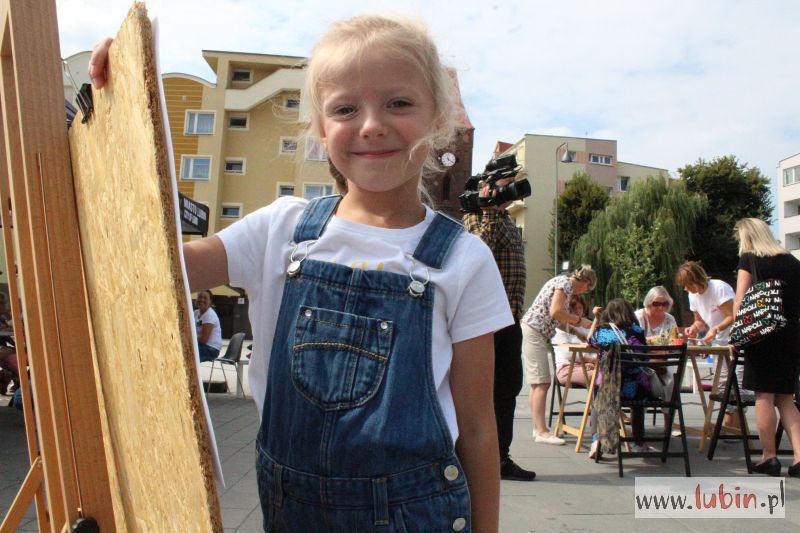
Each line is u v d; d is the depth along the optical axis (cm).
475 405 132
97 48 103
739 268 477
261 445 129
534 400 576
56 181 113
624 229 3719
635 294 3506
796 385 464
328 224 135
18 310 161
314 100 141
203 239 134
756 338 453
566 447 554
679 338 571
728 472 467
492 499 132
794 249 6781
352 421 118
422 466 118
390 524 115
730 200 4100
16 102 118
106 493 116
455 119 147
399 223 136
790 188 6744
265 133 3475
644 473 460
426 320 126
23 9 106
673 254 3556
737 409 530
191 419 74
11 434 568
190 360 75
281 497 122
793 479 446
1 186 153
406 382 120
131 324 96
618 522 346
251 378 135
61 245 113
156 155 76
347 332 123
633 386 476
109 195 100
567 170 5450
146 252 84
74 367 114
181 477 81
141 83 79
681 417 459
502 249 412
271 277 135
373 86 130
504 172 404
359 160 132
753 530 335
